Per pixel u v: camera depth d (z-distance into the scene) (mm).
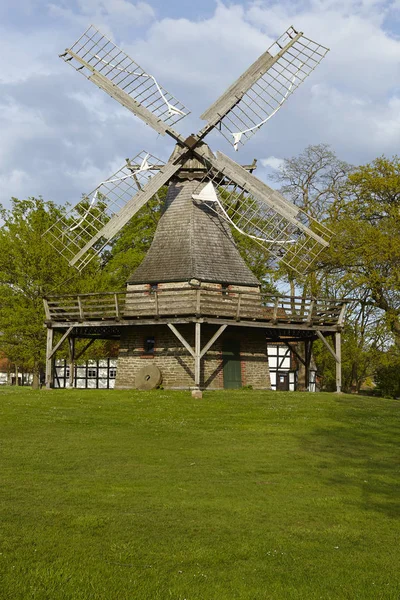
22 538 11984
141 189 36688
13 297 45531
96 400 29922
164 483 16141
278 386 54688
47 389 34281
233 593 10273
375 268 42312
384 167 41438
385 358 48562
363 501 15336
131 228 57000
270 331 37438
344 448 21500
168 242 35969
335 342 35531
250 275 36219
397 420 27000
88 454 19234
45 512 13477
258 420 26016
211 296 32562
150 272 35469
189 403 29172
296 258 38969
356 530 13289
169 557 11492
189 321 32219
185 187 36781
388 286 40625
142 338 35750
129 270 53312
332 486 16594
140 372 34688
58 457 18703
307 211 48156
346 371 60031
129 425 24422
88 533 12406
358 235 40594
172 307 33812
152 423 24891
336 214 43531
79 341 47188
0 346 46938
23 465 17578
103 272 49375
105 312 33781
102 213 38000
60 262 45125
